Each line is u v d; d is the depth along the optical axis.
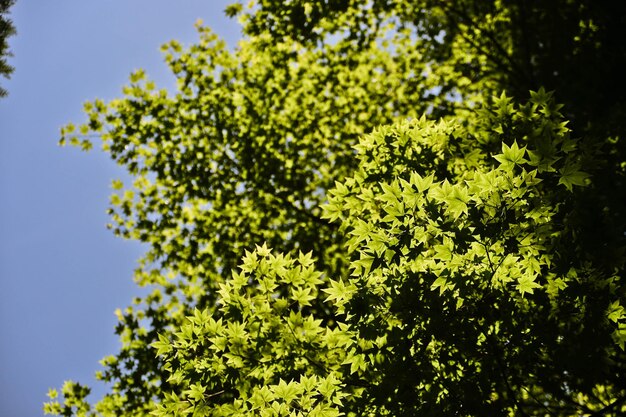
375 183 4.36
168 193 9.25
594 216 3.34
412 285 3.36
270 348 3.91
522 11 8.73
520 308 3.59
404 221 3.38
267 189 9.19
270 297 4.07
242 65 10.04
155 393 7.17
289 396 3.66
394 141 4.35
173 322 8.18
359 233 3.80
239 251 8.76
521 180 3.18
